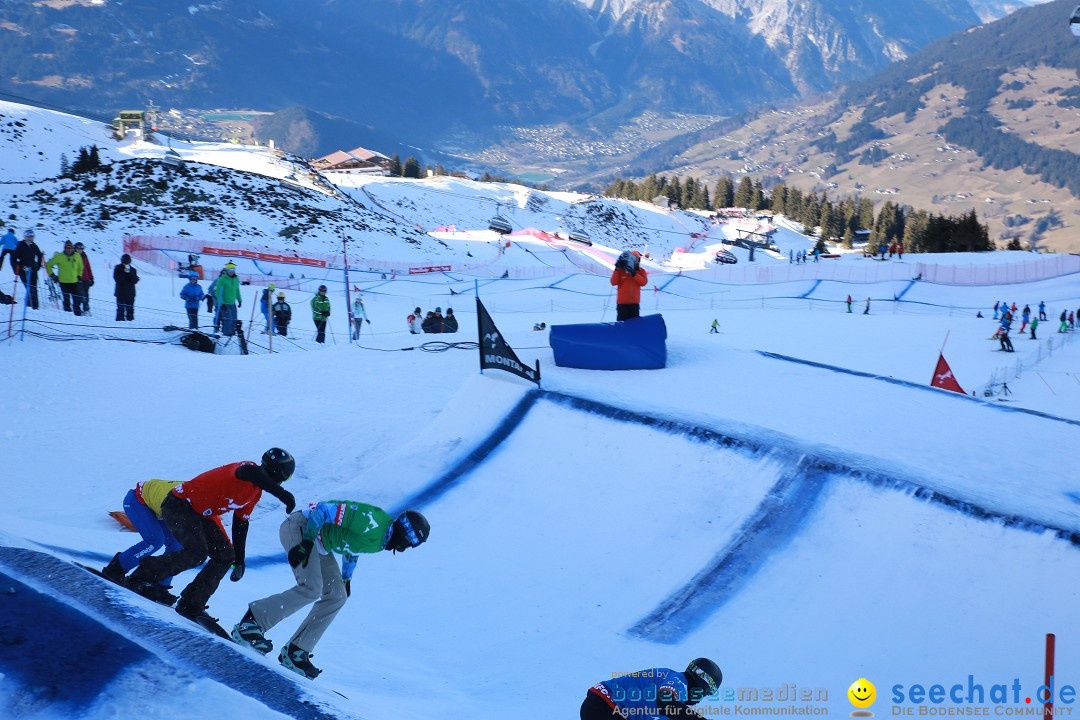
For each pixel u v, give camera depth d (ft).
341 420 44.88
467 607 27.99
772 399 45.83
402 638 25.73
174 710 13.07
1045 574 26.18
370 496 35.78
